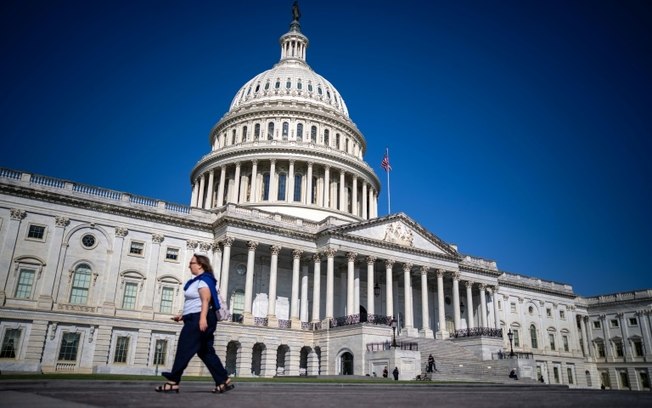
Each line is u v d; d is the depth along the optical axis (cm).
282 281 6938
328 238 6512
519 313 9256
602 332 10400
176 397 1074
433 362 5434
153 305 5900
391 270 6869
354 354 5647
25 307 5247
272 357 5959
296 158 8669
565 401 1362
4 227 5378
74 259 5644
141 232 6100
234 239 6200
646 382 9500
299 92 9925
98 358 5394
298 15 12069
